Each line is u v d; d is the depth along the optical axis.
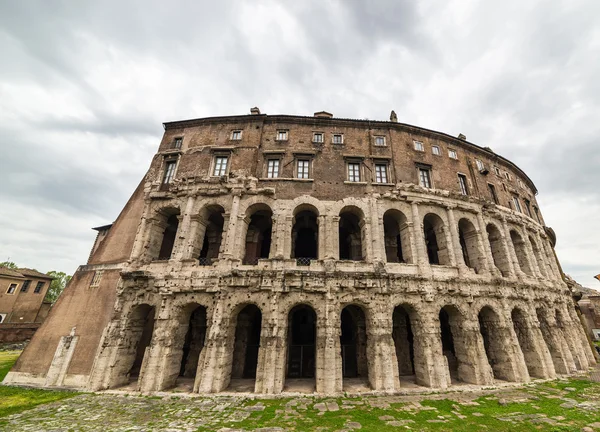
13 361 36.81
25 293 71.44
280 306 24.95
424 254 28.64
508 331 28.56
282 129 34.22
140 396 21.98
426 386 24.44
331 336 24.06
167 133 35.97
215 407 19.47
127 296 27.06
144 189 32.78
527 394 22.84
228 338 24.73
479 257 31.98
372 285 25.84
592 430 15.28
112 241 31.06
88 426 16.03
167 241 34.75
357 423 16.58
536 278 35.44
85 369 24.75
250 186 30.20
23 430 15.39
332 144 33.44
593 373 31.58
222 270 26.48
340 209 29.70
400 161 33.28
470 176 36.91
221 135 34.34
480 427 15.98
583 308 90.62
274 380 22.80
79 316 27.16
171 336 24.92
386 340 24.45
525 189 46.50
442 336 34.72
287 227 28.75
